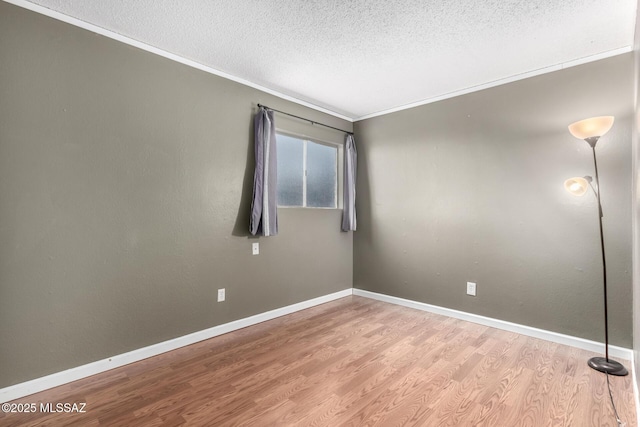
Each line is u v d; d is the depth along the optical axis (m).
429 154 3.61
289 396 1.94
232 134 3.05
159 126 2.55
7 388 1.89
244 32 2.31
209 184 2.88
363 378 2.15
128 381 2.12
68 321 2.12
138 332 2.44
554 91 2.79
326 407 1.84
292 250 3.60
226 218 3.00
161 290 2.57
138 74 2.44
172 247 2.63
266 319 3.32
